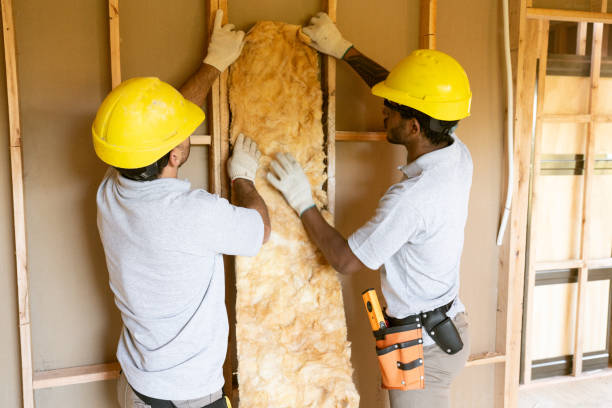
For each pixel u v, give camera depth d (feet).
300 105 6.33
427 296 5.44
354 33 6.89
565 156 8.77
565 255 9.06
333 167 6.63
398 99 5.22
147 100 4.36
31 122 5.77
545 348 9.27
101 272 6.22
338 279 6.34
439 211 5.10
